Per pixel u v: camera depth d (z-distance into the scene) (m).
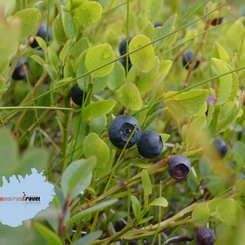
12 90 0.35
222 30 0.35
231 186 0.28
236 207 0.24
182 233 0.32
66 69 0.27
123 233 0.26
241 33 0.31
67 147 0.29
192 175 0.31
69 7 0.27
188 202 0.33
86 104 0.27
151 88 0.27
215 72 0.29
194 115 0.26
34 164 0.20
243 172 0.32
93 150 0.25
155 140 0.26
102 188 0.28
